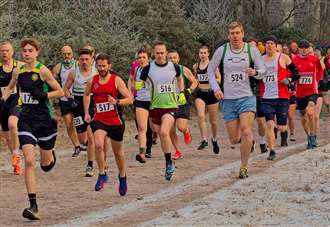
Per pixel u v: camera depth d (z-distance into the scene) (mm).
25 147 14273
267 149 24375
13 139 19625
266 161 21359
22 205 15781
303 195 14648
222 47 17453
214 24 48500
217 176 18609
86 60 20672
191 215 13188
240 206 13766
